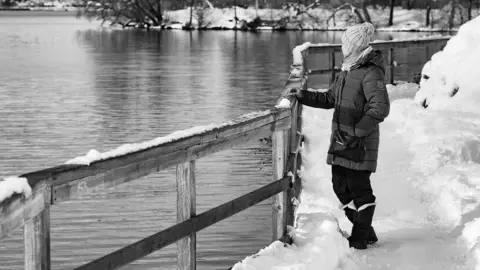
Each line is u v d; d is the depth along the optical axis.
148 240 3.71
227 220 7.97
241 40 58.47
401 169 7.63
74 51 43.94
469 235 5.33
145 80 25.86
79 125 15.40
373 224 5.91
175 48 47.59
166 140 3.79
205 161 11.17
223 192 9.44
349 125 4.92
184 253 4.18
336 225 5.16
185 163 4.06
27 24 92.19
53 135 14.20
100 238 7.63
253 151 11.91
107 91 22.19
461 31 11.84
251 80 25.53
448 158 7.96
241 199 4.54
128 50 45.28
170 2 87.19
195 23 83.88
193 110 17.70
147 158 3.60
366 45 4.88
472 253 4.96
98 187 3.26
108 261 3.42
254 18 83.38
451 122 9.55
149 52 43.28
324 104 5.23
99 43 53.38
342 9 82.31
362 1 79.00
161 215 8.43
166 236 3.86
